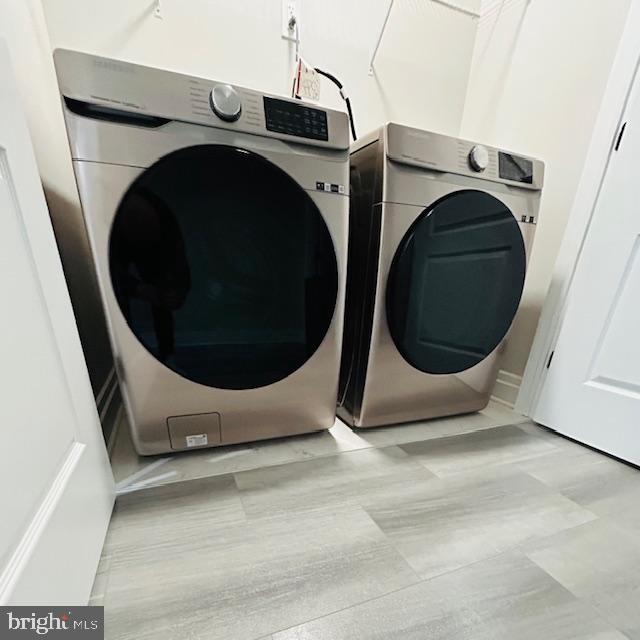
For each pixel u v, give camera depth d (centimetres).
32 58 76
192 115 62
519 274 104
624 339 92
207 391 79
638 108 88
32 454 39
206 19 107
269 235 74
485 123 142
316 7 119
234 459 85
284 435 92
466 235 92
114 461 82
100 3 97
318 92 116
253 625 45
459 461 89
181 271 69
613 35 95
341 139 76
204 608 48
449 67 145
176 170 63
